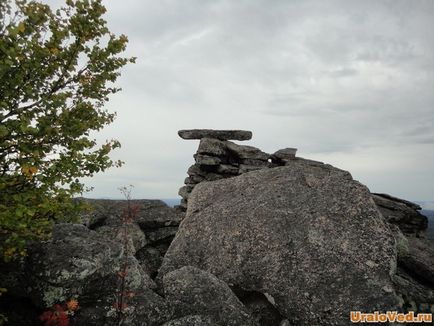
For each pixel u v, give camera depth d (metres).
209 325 8.62
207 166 26.36
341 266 11.54
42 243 8.88
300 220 13.38
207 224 14.98
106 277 8.96
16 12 7.21
